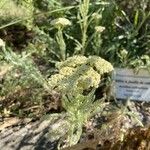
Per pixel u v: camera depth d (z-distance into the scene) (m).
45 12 0.60
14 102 0.52
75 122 0.40
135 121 0.49
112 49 0.56
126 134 0.39
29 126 0.49
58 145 0.43
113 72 0.53
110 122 0.44
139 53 0.59
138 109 0.52
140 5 0.64
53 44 0.58
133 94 0.53
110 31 0.61
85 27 0.54
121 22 0.64
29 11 0.59
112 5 0.61
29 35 0.64
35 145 0.46
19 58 0.52
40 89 0.51
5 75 0.54
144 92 0.53
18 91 0.52
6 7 0.62
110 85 0.53
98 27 0.53
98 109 0.41
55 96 0.50
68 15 0.64
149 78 0.53
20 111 0.50
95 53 0.57
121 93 0.53
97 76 0.38
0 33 0.63
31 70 0.50
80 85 0.39
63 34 0.61
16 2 0.64
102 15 0.60
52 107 0.51
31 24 0.61
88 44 0.58
